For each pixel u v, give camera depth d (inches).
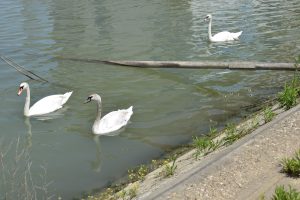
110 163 394.9
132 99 546.0
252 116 455.5
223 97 533.0
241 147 313.9
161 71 642.8
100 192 344.8
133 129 464.8
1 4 1214.3
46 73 650.2
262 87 555.2
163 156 398.9
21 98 569.9
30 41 824.3
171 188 269.7
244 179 273.0
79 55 727.1
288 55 672.4
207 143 367.2
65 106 539.5
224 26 880.9
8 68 675.4
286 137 323.9
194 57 691.4
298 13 962.1
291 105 421.4
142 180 343.6
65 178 371.9
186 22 926.4
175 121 476.1
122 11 1059.9
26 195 343.3
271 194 252.8
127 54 722.2
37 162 402.0
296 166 272.1
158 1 1165.1
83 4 1170.6
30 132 471.2
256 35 803.4
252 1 1120.2
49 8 1135.6
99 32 872.3
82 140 448.8
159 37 816.9
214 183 270.8
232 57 679.7
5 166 393.7
